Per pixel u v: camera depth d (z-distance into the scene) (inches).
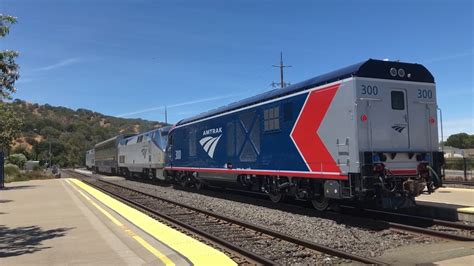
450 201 634.2
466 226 444.8
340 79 507.5
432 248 367.6
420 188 497.0
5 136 1368.1
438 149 534.0
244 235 449.4
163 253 342.0
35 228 488.7
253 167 705.6
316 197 576.4
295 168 589.0
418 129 521.0
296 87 592.7
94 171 2938.0
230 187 869.8
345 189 499.8
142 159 1505.9
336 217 537.0
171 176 1170.0
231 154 784.3
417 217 508.1
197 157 952.9
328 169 522.0
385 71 506.9
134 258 327.9
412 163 512.7
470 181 1075.9
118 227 477.4
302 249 377.4
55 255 347.9
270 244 403.9
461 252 344.5
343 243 399.9
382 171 483.8
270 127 653.3
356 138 479.8
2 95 637.3
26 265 317.1
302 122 574.2
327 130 524.1
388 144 498.3
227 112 805.2
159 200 835.4
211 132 878.4
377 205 511.8
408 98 518.3
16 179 1877.5
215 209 669.9
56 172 2474.2
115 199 841.5
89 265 311.0
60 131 6850.4
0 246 389.4
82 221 530.9
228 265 303.1
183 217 590.6
